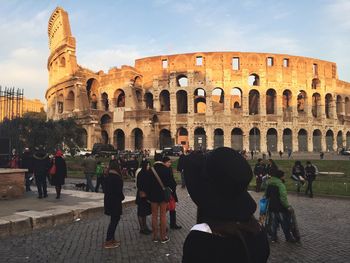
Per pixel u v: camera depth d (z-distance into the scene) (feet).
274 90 293.23
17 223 44.34
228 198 9.76
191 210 63.52
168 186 40.91
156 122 281.13
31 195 71.41
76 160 177.06
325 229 47.73
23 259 33.58
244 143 279.90
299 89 297.74
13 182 66.13
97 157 206.28
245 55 290.15
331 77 314.76
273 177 41.83
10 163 90.07
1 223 42.63
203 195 9.84
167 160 41.88
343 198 78.79
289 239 40.88
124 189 94.99
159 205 40.98
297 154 257.14
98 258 34.06
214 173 9.66
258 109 288.92
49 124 186.39
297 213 60.34
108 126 281.95
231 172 9.50
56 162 66.54
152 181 40.65
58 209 53.52
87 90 313.12
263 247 9.61
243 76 287.48
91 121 261.03
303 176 86.84
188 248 9.37
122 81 287.48
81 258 34.06
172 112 282.77
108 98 294.66
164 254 35.40
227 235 9.27
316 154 256.11
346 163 160.56
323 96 306.96
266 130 283.59
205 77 285.84
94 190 84.94
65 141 190.60
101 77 301.02
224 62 287.48
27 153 79.97
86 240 41.04
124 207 65.21
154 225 40.68
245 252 9.04
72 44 300.61
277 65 293.43
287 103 312.91
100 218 54.29
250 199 10.08
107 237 38.04
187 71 286.46
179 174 137.49
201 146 281.95
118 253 35.81
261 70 289.74
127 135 272.31
